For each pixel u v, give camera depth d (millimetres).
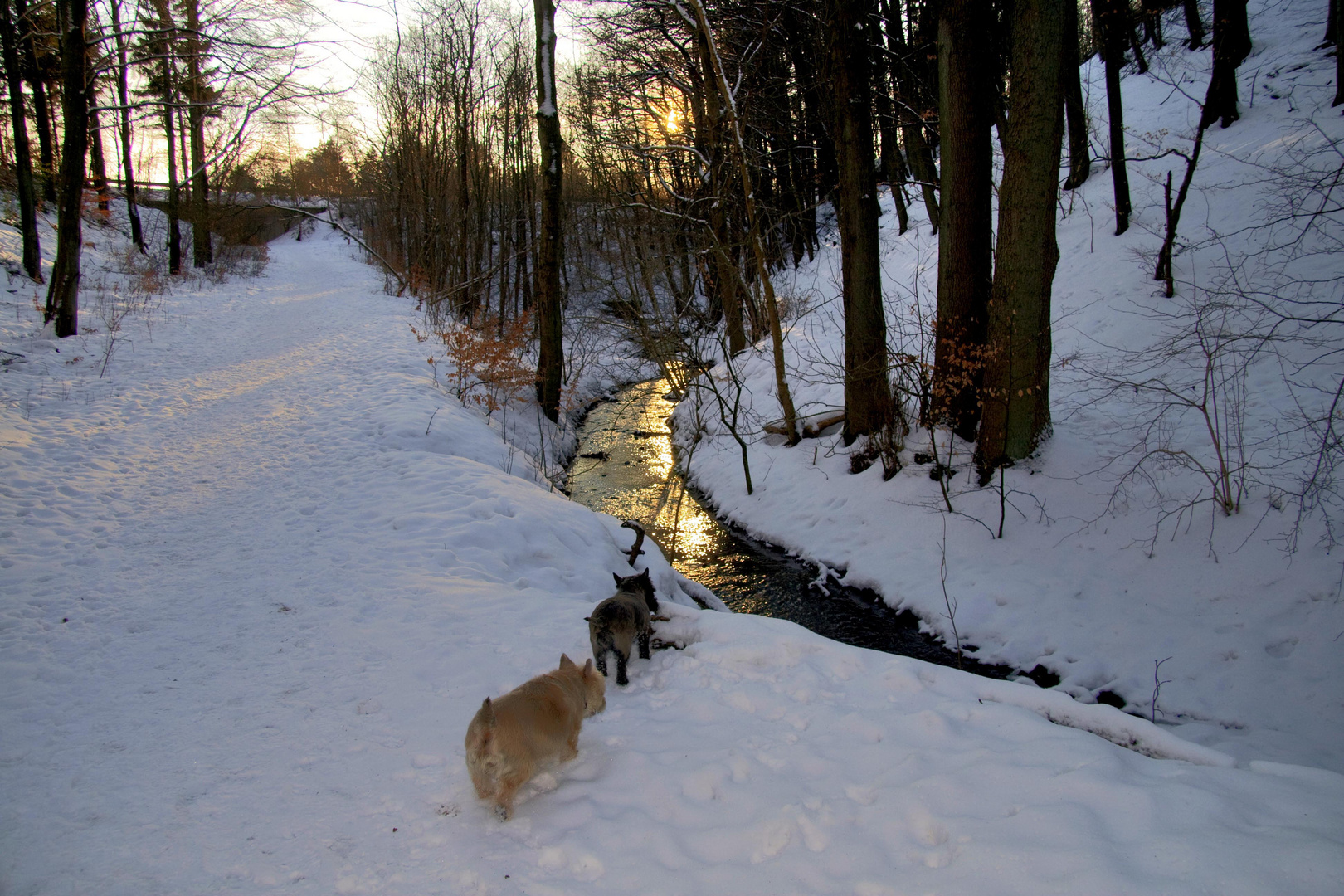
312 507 9461
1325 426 8391
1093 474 9594
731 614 6223
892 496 11133
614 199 22031
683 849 3359
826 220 29469
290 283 36969
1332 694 6102
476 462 11945
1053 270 9625
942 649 8352
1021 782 3514
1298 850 2693
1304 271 11180
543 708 3881
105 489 9398
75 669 5336
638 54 21281
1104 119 20766
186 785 3977
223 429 12789
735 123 13195
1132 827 3041
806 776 3896
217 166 34312
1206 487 8562
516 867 3299
